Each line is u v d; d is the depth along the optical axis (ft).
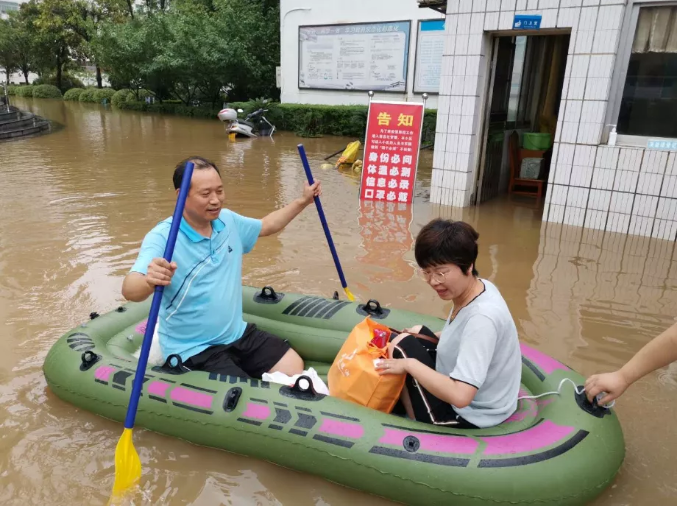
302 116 48.98
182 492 7.48
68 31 105.60
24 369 10.38
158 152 37.63
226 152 38.11
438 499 6.97
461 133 21.84
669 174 17.75
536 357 9.16
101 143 42.37
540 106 26.78
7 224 19.53
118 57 74.23
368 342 8.24
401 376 7.75
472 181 22.66
